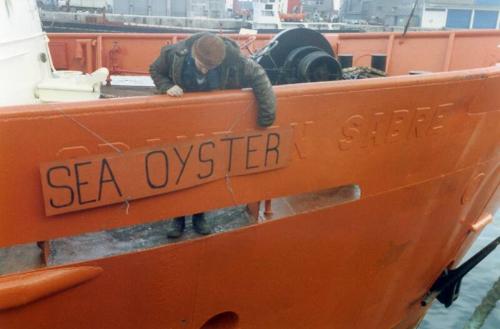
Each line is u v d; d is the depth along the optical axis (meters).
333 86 3.22
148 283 2.98
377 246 4.23
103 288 2.84
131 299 2.96
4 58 3.84
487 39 6.82
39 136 2.40
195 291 3.23
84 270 2.68
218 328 3.71
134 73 7.27
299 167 3.32
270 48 4.58
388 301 4.98
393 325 5.48
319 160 3.39
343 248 3.93
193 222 3.18
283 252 3.52
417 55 7.09
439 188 4.42
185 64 2.77
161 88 2.94
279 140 3.13
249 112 2.96
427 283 5.48
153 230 3.18
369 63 7.40
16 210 2.48
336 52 7.39
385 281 4.67
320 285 3.99
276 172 3.23
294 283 3.77
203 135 2.85
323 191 3.88
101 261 2.75
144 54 7.24
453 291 5.83
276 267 3.55
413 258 4.80
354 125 3.43
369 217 3.95
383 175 3.84
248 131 3.00
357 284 4.34
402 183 4.01
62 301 2.71
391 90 3.48
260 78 2.87
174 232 3.11
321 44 4.72
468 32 6.77
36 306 2.62
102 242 3.00
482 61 6.88
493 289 5.68
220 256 3.21
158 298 3.08
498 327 6.40
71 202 2.56
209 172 2.95
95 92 4.46
